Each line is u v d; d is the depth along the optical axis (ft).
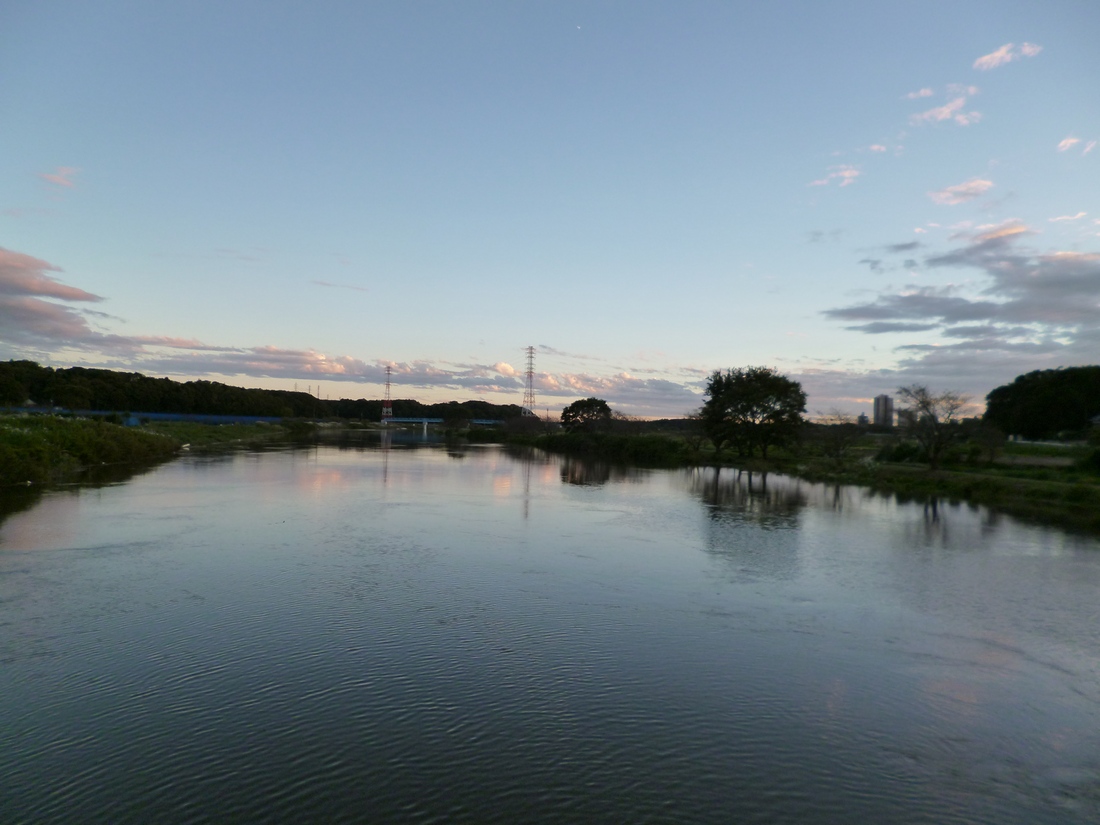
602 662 39.96
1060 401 233.76
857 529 87.66
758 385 207.00
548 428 395.75
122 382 381.81
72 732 30.45
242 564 59.57
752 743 31.35
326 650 40.24
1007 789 28.40
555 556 66.80
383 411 592.19
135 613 45.91
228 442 258.98
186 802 25.75
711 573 61.87
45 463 111.65
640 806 26.40
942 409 152.66
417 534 75.92
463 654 40.32
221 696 34.17
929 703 35.99
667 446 225.76
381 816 25.29
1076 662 42.24
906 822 26.03
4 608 46.24
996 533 85.92
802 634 45.88
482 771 28.35
